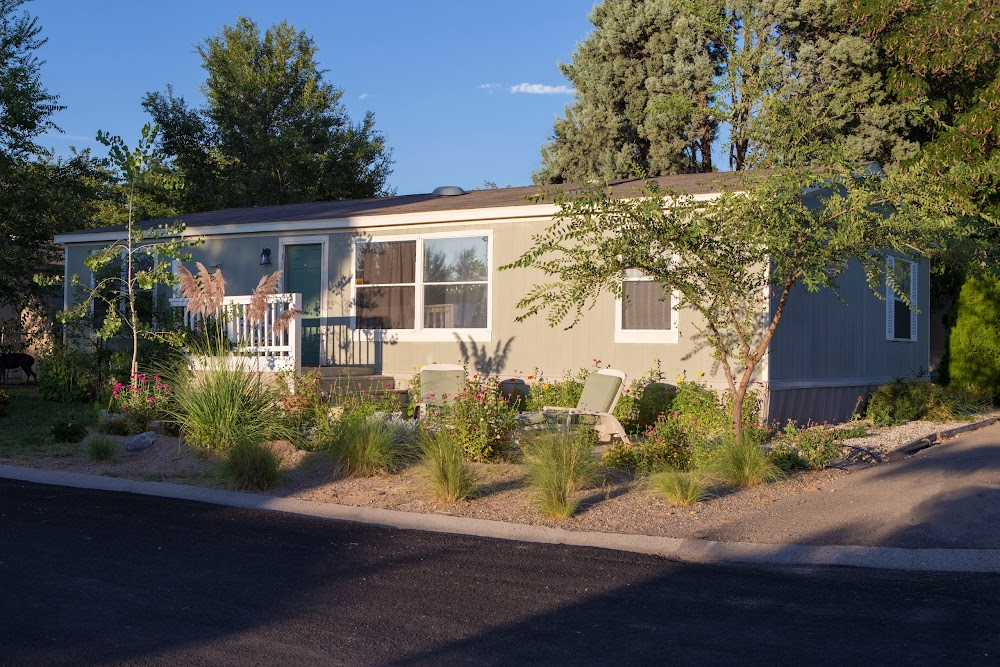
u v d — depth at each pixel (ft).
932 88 71.97
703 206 30.68
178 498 29.43
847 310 47.39
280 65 126.21
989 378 57.06
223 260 53.67
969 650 14.85
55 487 30.91
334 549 22.44
